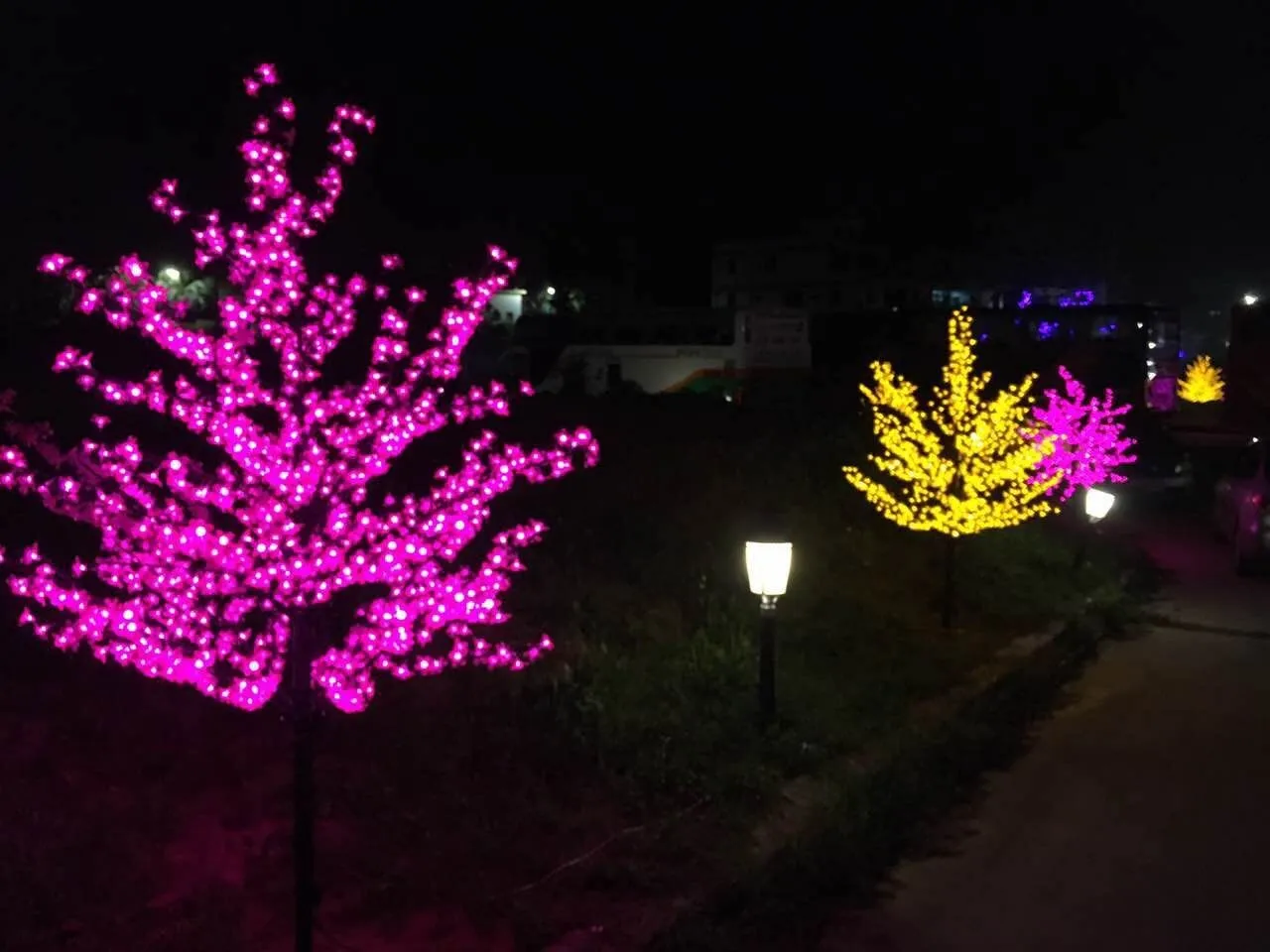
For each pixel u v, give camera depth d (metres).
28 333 14.38
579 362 37.53
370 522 4.65
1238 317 39.25
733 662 8.09
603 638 8.21
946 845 6.36
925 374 25.27
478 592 5.00
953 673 9.41
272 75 4.37
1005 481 11.81
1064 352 23.88
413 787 5.77
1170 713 9.05
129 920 4.46
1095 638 11.45
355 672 5.27
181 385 4.43
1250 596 14.15
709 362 37.88
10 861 4.61
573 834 5.67
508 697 6.84
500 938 4.71
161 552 4.46
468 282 4.76
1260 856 6.22
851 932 5.29
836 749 7.38
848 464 15.69
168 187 4.39
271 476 4.28
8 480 4.72
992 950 5.14
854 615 10.20
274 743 6.00
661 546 10.57
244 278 4.43
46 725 5.86
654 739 6.75
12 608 7.09
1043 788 7.30
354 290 4.58
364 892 4.84
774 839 6.02
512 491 11.69
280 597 4.19
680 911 5.09
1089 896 5.70
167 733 5.94
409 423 4.71
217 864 4.97
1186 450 25.36
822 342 32.00
